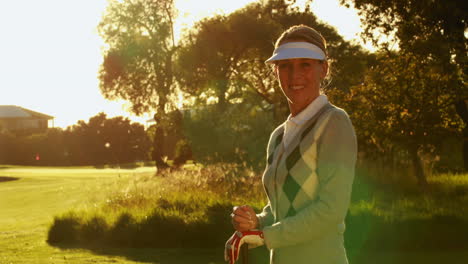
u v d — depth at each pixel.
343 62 34.06
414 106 17.06
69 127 93.88
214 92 36.12
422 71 17.23
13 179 46.19
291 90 2.25
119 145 92.38
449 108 17.58
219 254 11.41
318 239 2.14
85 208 16.30
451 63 17.69
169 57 47.62
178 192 16.12
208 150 28.75
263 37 43.38
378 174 17.92
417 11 22.39
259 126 28.53
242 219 2.17
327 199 2.05
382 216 10.78
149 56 47.66
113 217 14.17
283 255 2.20
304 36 2.24
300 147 2.17
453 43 19.77
